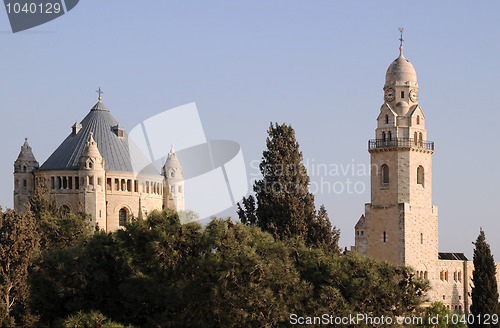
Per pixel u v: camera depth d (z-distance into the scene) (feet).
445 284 551.18
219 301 237.25
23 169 579.89
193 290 240.73
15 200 580.30
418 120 535.19
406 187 525.34
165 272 244.83
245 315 236.84
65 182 563.07
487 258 490.49
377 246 532.32
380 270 274.98
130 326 233.96
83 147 576.61
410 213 524.11
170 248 244.22
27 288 312.29
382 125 536.42
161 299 244.63
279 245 259.60
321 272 268.82
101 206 558.15
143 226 250.98
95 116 598.34
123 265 251.60
